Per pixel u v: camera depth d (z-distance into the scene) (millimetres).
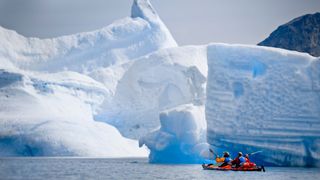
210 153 137500
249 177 103125
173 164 147875
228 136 131125
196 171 117312
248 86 132125
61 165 139625
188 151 148875
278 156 128375
